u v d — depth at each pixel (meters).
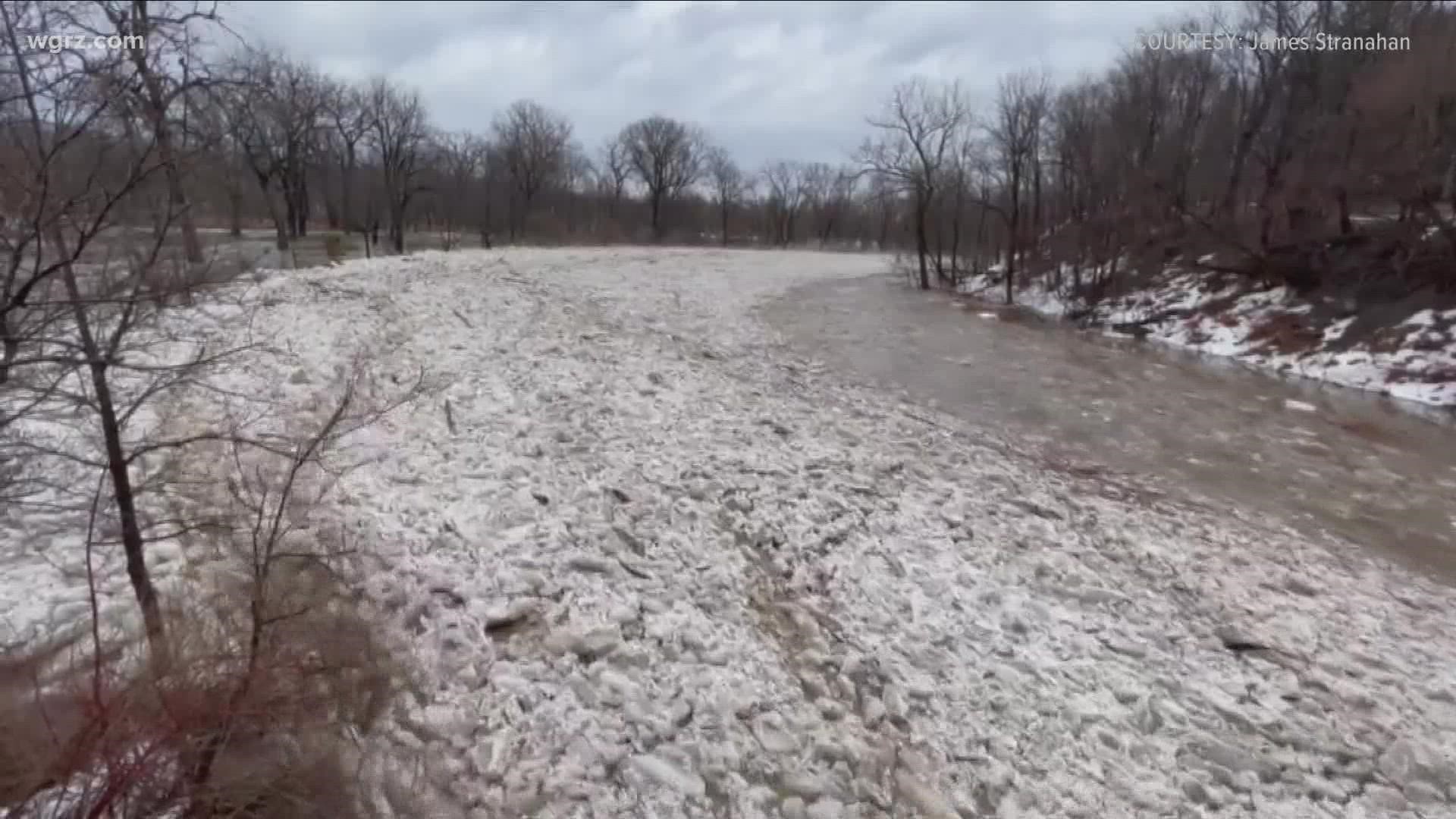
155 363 6.67
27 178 3.71
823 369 18.80
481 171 68.94
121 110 3.82
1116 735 6.45
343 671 5.14
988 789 5.85
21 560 5.88
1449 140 21.77
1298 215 26.81
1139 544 9.84
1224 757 6.30
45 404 5.16
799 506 9.65
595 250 46.56
